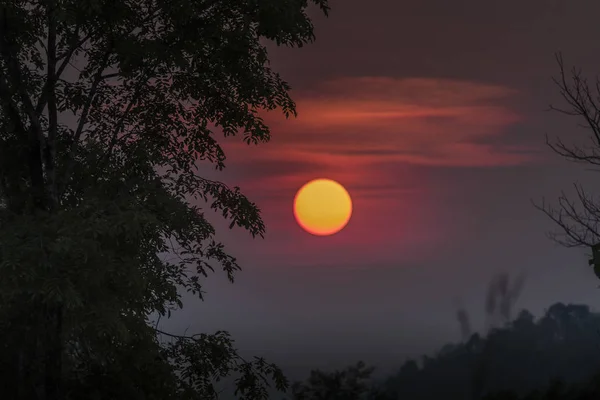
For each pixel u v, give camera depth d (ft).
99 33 118.11
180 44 116.98
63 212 93.35
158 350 118.32
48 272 89.56
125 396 102.53
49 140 116.06
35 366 98.68
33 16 114.01
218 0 117.91
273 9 112.78
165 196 120.98
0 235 89.25
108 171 119.96
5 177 114.62
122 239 101.55
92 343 103.04
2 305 92.79
